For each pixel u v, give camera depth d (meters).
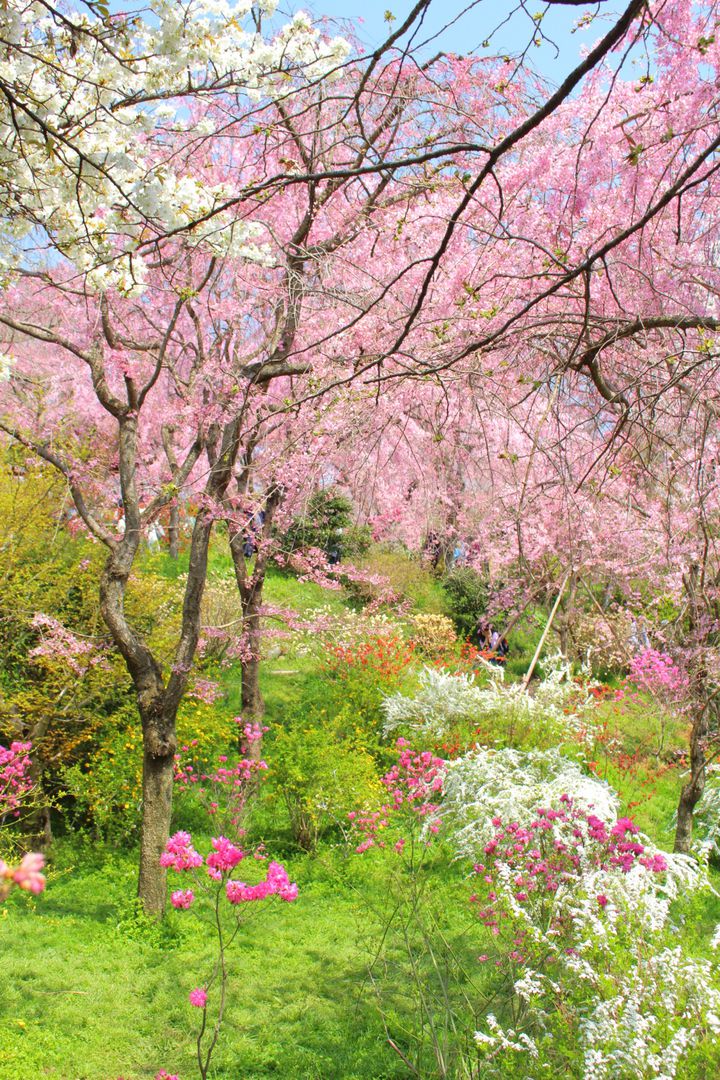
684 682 7.83
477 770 8.66
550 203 6.42
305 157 6.87
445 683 12.20
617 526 8.22
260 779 10.02
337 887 8.48
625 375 4.92
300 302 7.60
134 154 4.20
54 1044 5.59
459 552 18.41
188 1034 5.93
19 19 3.70
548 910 4.92
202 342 8.88
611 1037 3.58
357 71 6.80
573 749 11.78
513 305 6.08
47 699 9.02
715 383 4.51
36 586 9.68
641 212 5.88
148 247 6.21
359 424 6.53
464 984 6.15
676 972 3.94
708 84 5.38
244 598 10.73
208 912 7.90
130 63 3.85
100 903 8.01
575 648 14.03
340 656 13.42
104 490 11.59
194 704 10.89
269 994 6.48
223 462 8.35
